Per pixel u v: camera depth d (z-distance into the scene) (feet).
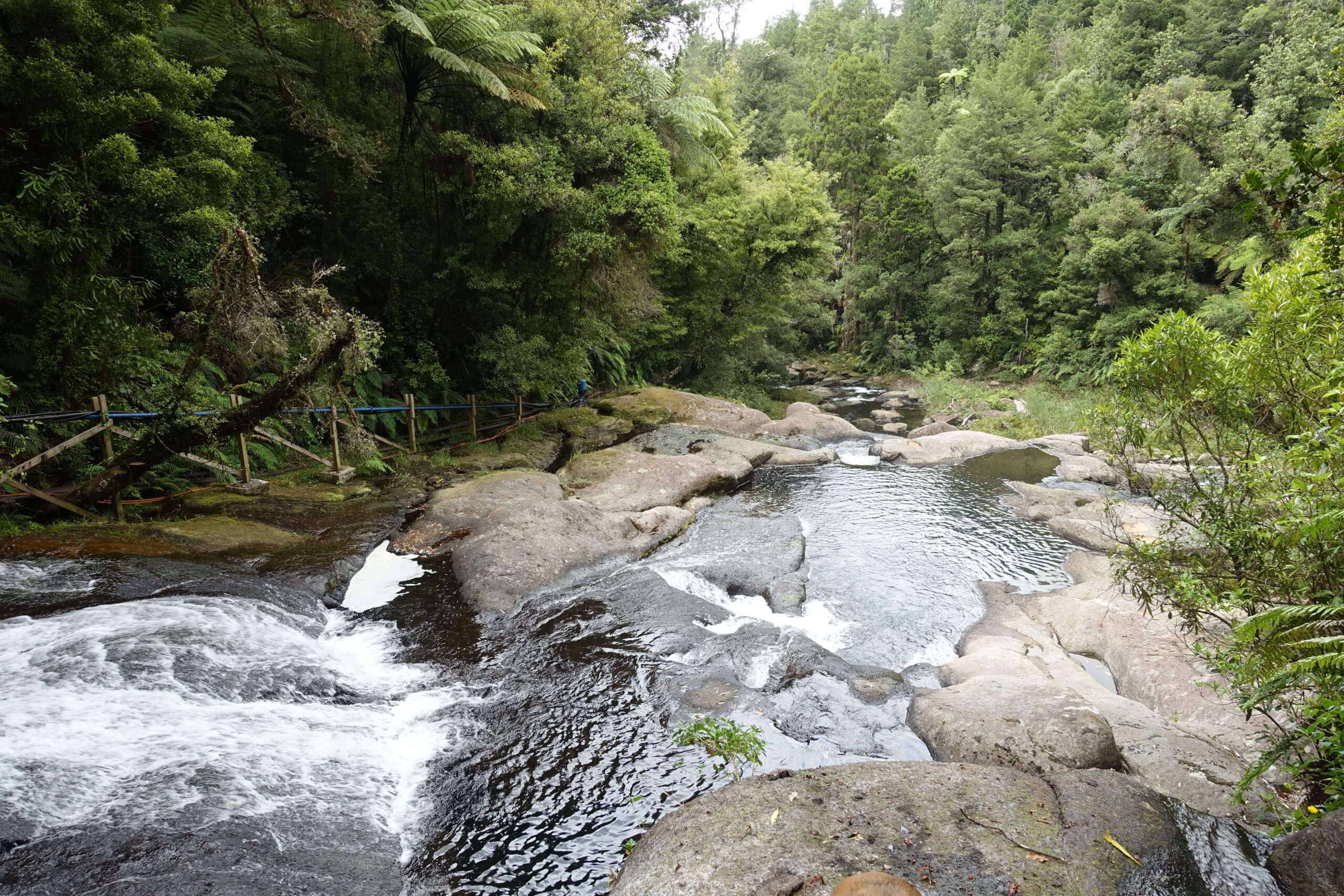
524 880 13.88
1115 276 90.33
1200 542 15.69
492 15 39.27
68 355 26.07
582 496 38.86
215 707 16.96
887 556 34.04
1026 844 12.30
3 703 15.06
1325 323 12.90
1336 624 10.27
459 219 43.78
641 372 78.18
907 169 118.32
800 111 159.33
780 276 80.02
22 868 11.47
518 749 17.84
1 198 24.30
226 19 35.99
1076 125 113.09
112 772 14.02
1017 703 18.56
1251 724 18.28
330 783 15.49
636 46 54.39
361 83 40.57
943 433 63.26
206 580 22.56
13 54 22.82
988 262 111.04
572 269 45.52
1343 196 10.88
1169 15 131.23
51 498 24.53
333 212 41.06
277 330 27.02
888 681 21.72
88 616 19.10
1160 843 12.31
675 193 47.34
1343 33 71.97
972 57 201.16
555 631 23.97
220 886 11.71
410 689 20.11
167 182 24.86
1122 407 16.75
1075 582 31.42
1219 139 80.84
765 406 84.12
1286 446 13.88
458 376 49.85
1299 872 11.19
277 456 34.99
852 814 13.12
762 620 25.63
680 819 13.48
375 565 27.53
